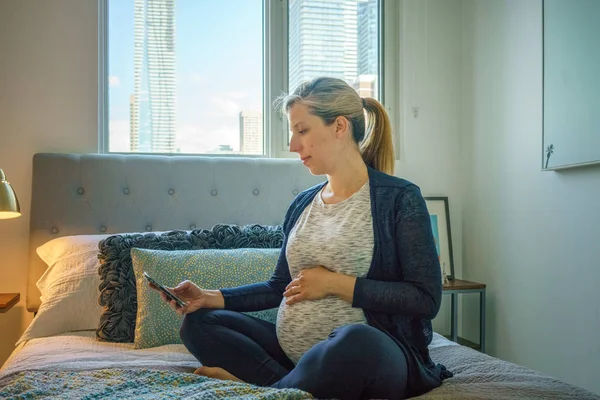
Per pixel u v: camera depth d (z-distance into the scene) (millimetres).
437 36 3043
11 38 2488
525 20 2533
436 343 1707
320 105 1307
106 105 2662
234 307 1419
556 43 2312
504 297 2668
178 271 1746
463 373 1360
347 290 1184
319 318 1225
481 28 2877
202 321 1299
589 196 2156
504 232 2674
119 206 2436
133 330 1733
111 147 2693
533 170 2473
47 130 2518
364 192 1305
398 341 1154
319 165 1334
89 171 2418
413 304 1143
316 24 2959
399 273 1236
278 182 2643
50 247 2176
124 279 1779
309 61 2945
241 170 2604
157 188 2486
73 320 1836
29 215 2467
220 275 1766
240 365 1231
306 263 1313
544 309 2398
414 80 3006
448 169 3039
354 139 1356
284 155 2875
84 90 2566
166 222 2482
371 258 1235
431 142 3021
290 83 2914
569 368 2254
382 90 3006
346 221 1279
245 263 1815
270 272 1815
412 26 3016
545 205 2396
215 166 2576
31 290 2334
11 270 2445
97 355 1511
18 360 1481
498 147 2729
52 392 1103
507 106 2662
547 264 2381
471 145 2955
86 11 2578
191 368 1399
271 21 2861
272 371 1214
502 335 2684
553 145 2322
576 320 2215
